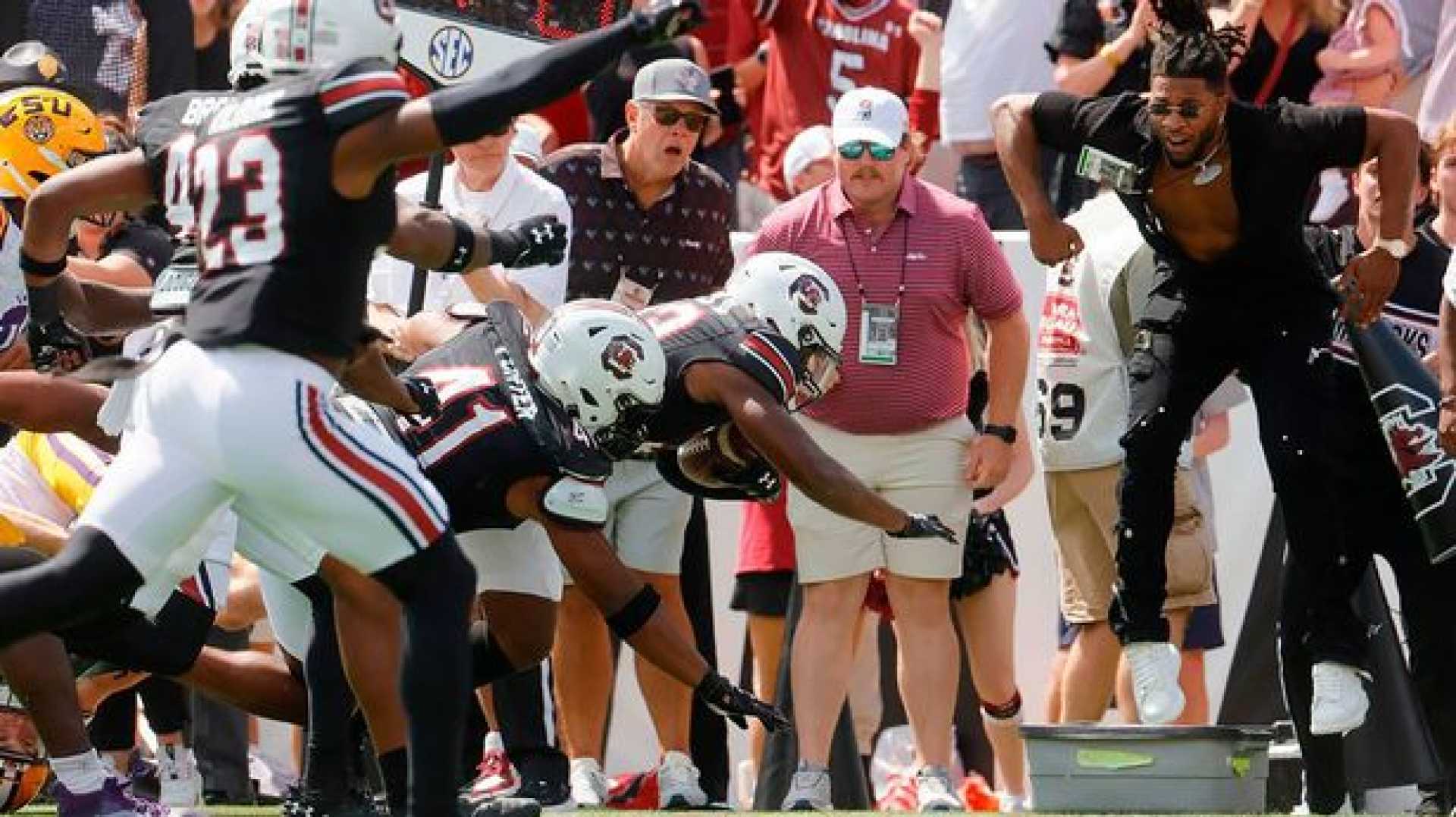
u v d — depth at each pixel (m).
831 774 27.98
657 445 22.58
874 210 27.09
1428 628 24.58
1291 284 23.16
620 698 29.98
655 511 26.81
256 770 29.66
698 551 28.02
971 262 27.08
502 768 25.66
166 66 33.31
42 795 25.56
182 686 26.80
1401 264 25.23
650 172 27.59
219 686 22.09
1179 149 22.23
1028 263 30.05
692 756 27.97
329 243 16.61
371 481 16.77
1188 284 23.30
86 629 20.59
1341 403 24.52
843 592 26.66
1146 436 23.59
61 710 20.64
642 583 21.72
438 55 26.28
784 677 27.94
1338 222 31.42
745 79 34.81
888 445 26.84
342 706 21.02
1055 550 29.70
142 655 21.11
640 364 21.41
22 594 16.56
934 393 26.92
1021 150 23.52
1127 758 24.41
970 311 28.22
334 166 16.53
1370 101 31.59
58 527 21.80
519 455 21.25
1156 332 23.59
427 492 17.00
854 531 26.55
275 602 22.09
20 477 22.34
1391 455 24.31
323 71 16.67
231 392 16.47
